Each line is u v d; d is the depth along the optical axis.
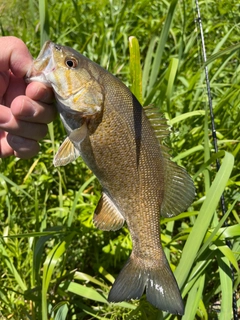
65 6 0.62
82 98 0.28
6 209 0.43
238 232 0.32
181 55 0.53
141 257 0.28
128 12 0.62
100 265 0.38
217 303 0.36
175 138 0.44
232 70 0.53
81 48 0.55
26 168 0.46
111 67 0.55
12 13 0.69
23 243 0.41
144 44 0.57
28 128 0.30
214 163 0.44
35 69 0.29
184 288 0.31
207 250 0.33
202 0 0.63
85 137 0.28
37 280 0.35
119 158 0.28
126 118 0.28
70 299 0.35
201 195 0.42
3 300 0.34
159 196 0.29
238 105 0.47
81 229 0.39
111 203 0.30
